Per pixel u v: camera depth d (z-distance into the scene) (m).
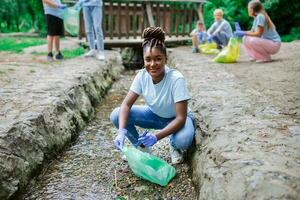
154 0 9.62
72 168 3.38
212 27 8.70
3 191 2.67
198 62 6.89
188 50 9.05
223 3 13.86
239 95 4.17
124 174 3.27
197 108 3.79
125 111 3.25
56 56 7.09
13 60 6.95
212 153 2.74
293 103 3.85
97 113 5.03
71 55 7.71
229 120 3.24
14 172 2.83
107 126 4.51
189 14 10.52
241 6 13.38
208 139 3.05
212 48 8.38
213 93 4.25
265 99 4.00
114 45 9.11
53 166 3.40
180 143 3.15
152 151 3.71
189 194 2.88
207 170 2.62
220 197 2.26
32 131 3.25
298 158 2.43
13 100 3.92
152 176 3.04
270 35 6.64
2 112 3.50
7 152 2.84
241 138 2.80
